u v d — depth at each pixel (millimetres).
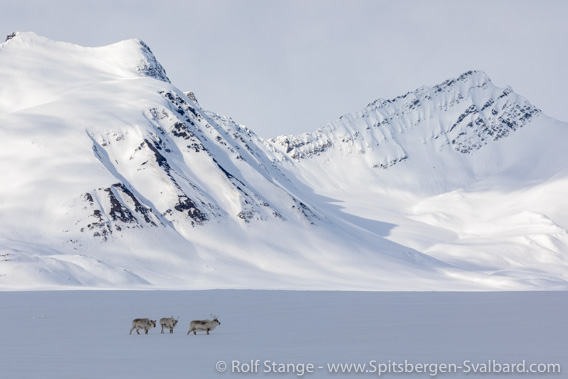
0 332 84938
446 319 103000
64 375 47531
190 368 51469
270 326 92188
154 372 49312
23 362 55000
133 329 84625
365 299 184875
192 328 82000
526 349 63344
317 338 74938
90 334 83125
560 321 98062
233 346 67688
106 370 50219
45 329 89625
